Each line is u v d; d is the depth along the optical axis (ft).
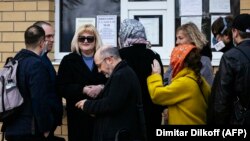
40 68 16.12
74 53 17.69
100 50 15.40
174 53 15.80
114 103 14.83
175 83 15.48
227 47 17.06
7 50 22.24
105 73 15.51
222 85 14.73
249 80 14.70
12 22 22.20
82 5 22.75
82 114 17.26
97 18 22.58
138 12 22.27
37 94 15.90
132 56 16.70
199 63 15.76
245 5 20.97
